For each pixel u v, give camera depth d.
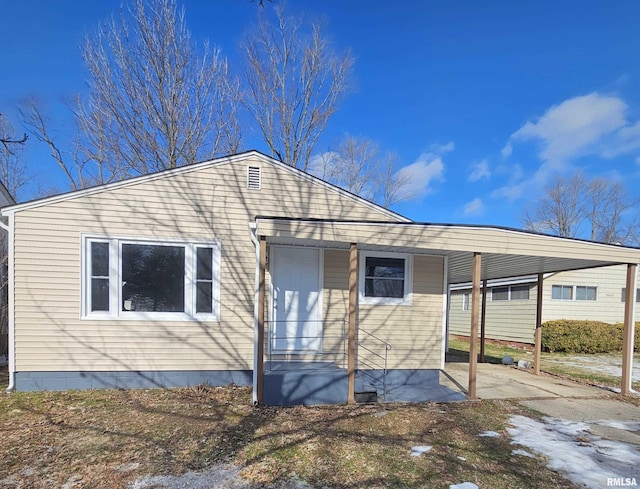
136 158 16.38
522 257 7.25
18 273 6.37
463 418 5.42
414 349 7.77
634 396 7.16
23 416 5.08
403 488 3.29
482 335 12.02
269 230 5.73
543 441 4.56
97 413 5.25
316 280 7.49
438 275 7.96
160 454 3.91
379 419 5.25
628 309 7.33
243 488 3.24
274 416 5.26
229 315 7.10
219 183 7.24
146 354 6.75
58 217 6.53
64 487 3.21
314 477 3.46
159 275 6.89
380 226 6.14
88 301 6.60
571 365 11.20
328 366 6.97
